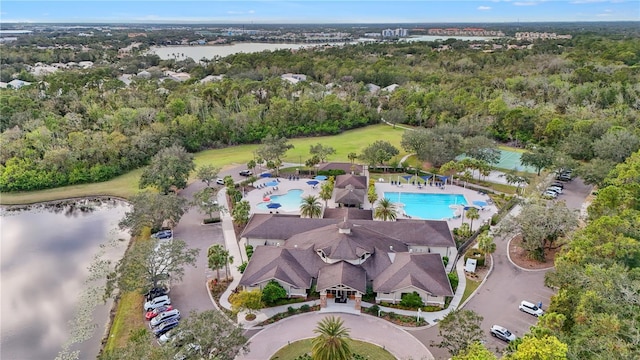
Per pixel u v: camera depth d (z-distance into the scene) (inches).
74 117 4761.3
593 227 2241.6
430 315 2106.3
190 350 1567.4
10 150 3986.2
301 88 6648.6
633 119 4697.3
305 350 1865.2
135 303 2219.5
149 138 4507.9
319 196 3511.3
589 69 6466.5
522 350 1378.0
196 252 2357.3
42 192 3821.4
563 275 1945.1
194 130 4985.2
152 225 2970.0
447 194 3686.0
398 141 5246.1
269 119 5506.9
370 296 2231.8
